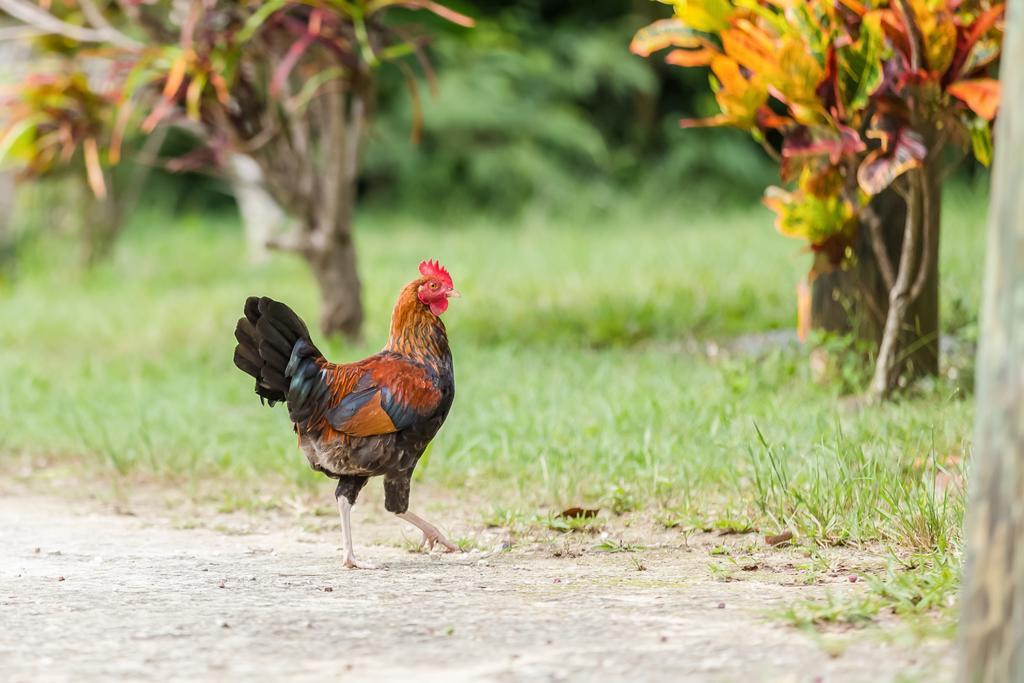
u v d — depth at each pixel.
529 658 7.19
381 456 10.09
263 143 19.45
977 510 5.69
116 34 19.31
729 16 12.97
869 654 6.99
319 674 6.98
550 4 47.69
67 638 7.80
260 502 13.10
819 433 12.42
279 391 10.12
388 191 46.28
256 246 33.59
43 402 17.61
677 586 9.12
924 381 14.70
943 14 12.34
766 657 7.03
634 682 6.68
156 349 22.31
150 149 32.03
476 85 43.50
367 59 17.38
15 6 19.34
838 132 12.88
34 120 19.41
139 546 11.30
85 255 32.12
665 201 43.16
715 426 13.25
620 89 44.94
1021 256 5.50
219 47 17.91
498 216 42.78
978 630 5.65
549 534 11.29
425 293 10.33
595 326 20.62
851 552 9.97
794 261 24.11
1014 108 5.58
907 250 14.13
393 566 10.20
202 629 7.98
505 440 13.62
